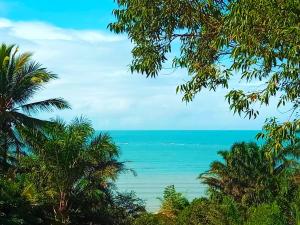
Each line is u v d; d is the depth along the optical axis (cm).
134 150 16512
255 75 761
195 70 905
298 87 728
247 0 696
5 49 3102
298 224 1623
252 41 723
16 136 3094
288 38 682
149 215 2228
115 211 2719
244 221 1759
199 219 1895
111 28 914
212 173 3353
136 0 866
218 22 854
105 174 2561
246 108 754
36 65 3191
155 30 902
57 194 2456
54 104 3178
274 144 715
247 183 3152
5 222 2072
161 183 7362
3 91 3119
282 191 2233
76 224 2536
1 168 2956
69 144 2412
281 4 674
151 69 921
